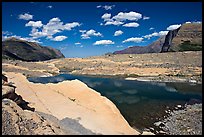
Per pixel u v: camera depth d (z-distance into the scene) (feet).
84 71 338.54
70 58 442.91
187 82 241.35
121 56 405.18
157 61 350.43
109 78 283.59
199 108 141.28
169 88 209.77
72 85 148.56
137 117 124.98
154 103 154.81
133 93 188.34
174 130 105.81
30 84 154.30
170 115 128.06
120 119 104.47
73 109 110.01
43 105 114.42
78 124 92.79
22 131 71.41
